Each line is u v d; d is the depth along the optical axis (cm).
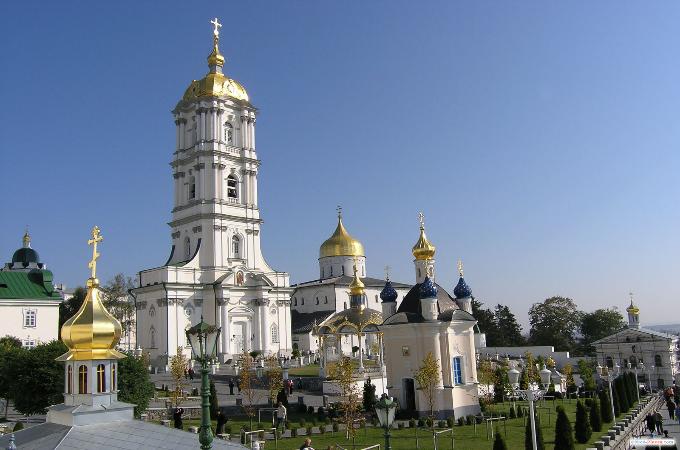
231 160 10581
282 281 10888
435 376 5097
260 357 9212
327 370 6575
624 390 6191
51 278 8325
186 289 9831
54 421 2155
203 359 1792
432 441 4256
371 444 4131
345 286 12975
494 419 5278
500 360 9912
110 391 2253
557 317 14662
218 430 4250
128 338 11762
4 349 5281
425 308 5519
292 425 4719
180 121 10712
